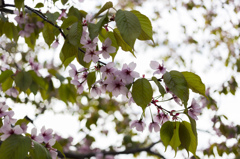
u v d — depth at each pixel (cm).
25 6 146
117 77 129
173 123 128
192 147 128
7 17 156
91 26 125
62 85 185
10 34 158
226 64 373
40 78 167
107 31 135
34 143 123
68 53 129
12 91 172
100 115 379
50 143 131
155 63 131
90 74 137
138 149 352
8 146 120
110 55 137
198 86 128
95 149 371
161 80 127
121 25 121
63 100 187
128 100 135
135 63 129
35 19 156
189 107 130
